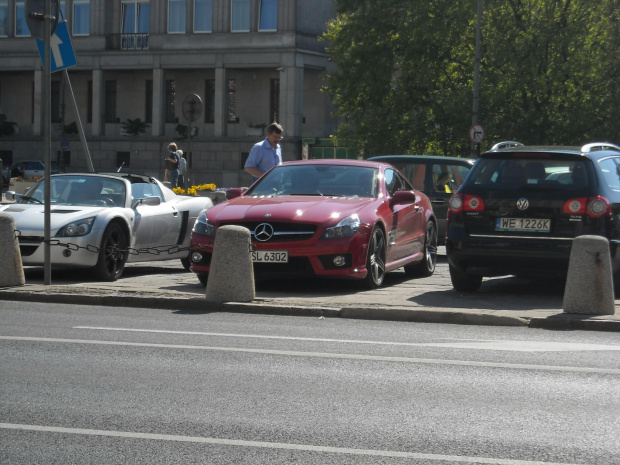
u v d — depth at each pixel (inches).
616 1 3083.2
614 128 3073.3
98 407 459.2
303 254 870.4
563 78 3024.1
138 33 4215.1
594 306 746.8
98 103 4244.6
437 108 3230.8
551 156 861.8
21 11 4325.8
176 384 511.2
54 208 1011.9
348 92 3390.7
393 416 447.5
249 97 4188.0
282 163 1023.6
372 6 3358.8
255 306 792.3
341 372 546.6
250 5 4062.5
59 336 657.0
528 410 461.1
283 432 417.1
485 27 3196.4
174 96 4266.7
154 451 386.6
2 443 396.5
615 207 848.3
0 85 4458.7
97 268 986.7
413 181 1328.7
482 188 864.3
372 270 916.0
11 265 890.1
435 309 760.3
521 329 717.3
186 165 2576.3
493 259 854.5
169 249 1108.5
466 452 388.5
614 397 489.4
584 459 380.5
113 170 4256.9
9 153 4402.1
